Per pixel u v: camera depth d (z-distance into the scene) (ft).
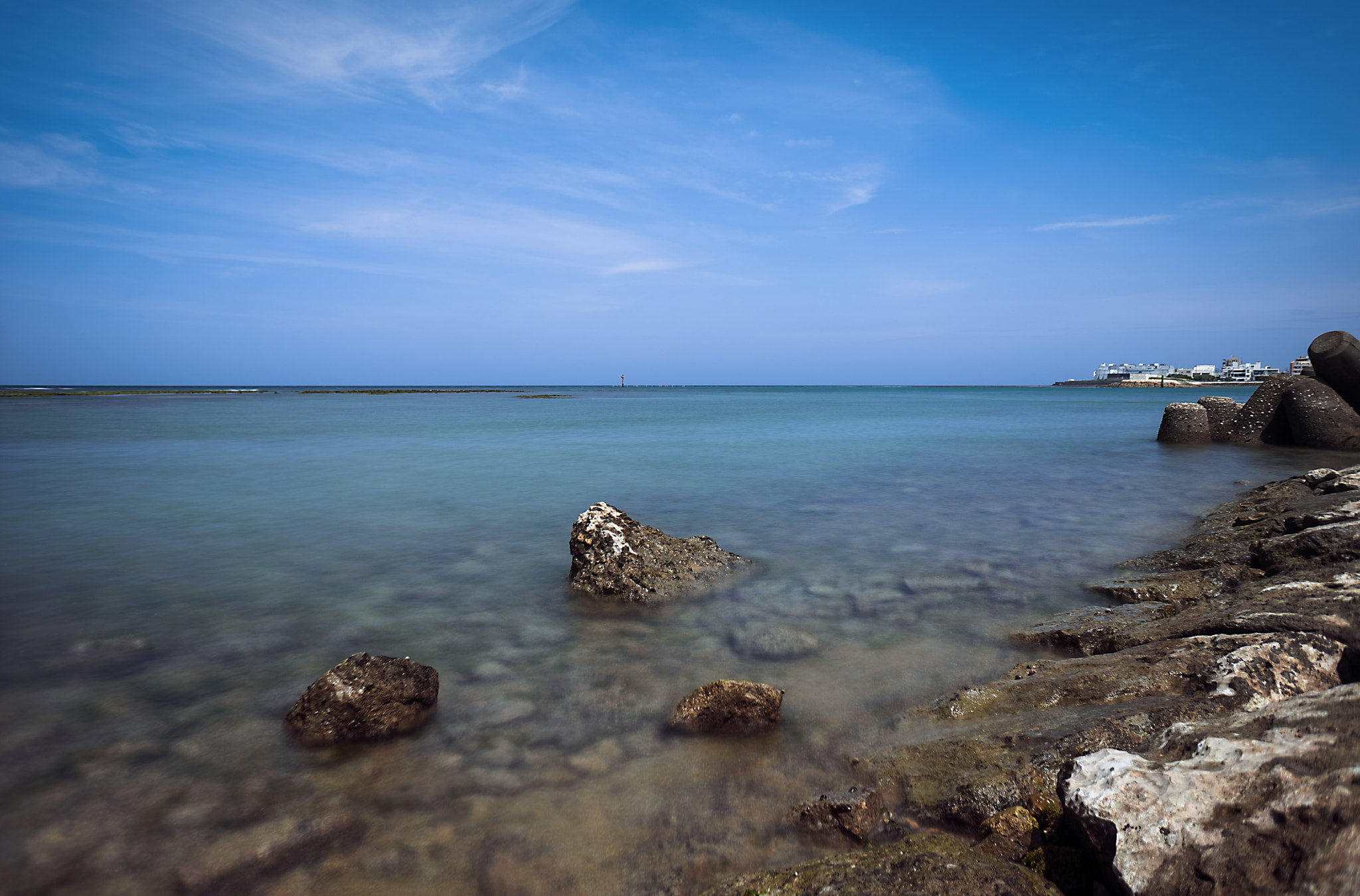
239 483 58.54
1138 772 10.09
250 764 15.28
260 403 258.16
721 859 11.93
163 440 99.35
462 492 53.93
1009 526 39.93
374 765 15.19
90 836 12.79
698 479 60.75
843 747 15.69
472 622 24.85
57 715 17.56
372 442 98.12
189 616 25.48
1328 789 8.40
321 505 48.37
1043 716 15.15
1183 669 15.94
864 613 25.16
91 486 56.85
